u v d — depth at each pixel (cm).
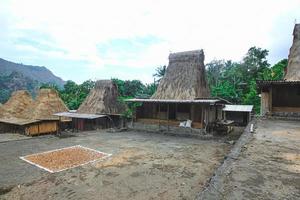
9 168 1006
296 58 1964
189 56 2369
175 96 2180
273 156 598
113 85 2880
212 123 1975
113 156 1185
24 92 2855
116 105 2819
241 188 407
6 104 2819
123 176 872
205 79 2391
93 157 1170
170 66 2455
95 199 678
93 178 856
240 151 650
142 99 2152
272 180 443
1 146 1516
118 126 2717
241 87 4234
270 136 872
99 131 2266
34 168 1002
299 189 403
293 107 1798
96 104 2662
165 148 1382
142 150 1325
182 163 1043
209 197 375
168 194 700
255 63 4472
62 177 877
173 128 1997
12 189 773
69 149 1382
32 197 706
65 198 691
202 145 1478
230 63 6450
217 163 1042
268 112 1744
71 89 4638
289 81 1627
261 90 1972
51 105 2445
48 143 1611
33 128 2166
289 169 503
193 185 772
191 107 2031
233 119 2989
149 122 2239
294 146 706
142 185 778
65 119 2461
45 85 4728
